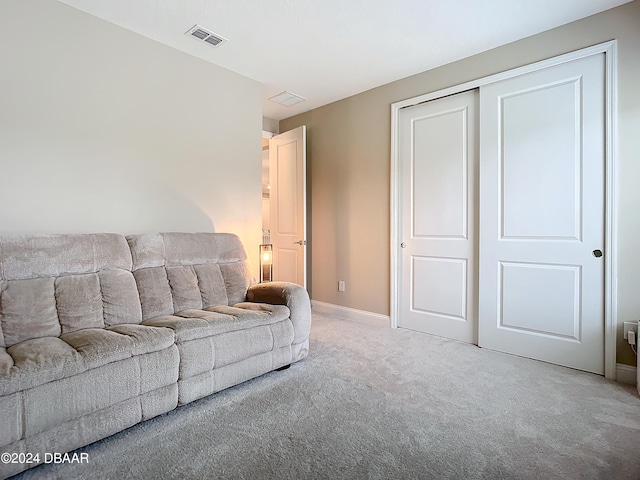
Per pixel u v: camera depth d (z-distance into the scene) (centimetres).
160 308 222
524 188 262
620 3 220
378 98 352
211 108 300
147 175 260
